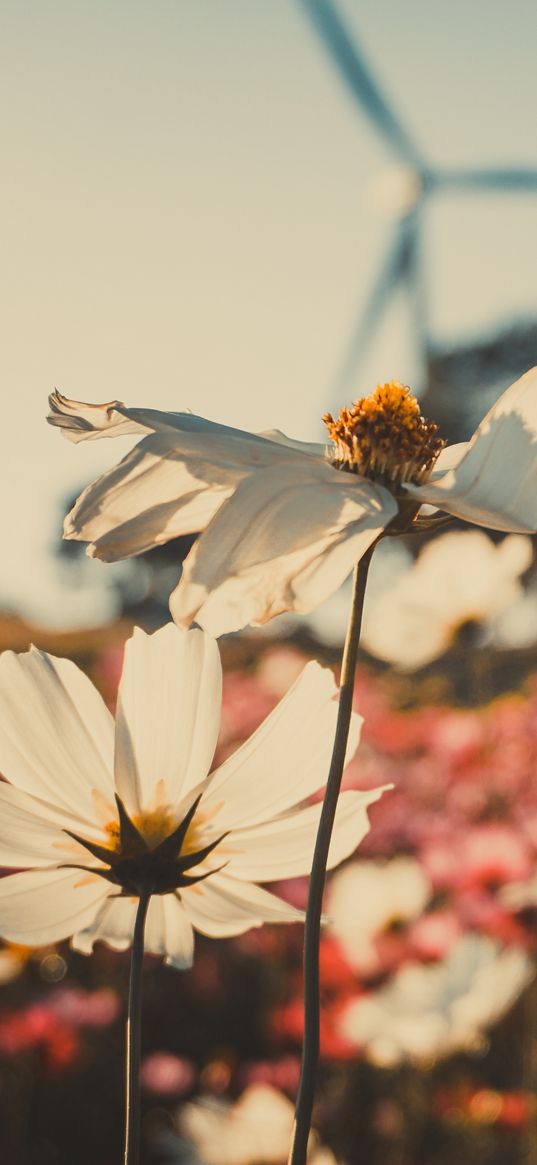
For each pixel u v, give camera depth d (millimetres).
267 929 979
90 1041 957
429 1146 759
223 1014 1005
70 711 342
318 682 348
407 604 1052
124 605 4992
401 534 325
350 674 303
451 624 1038
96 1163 889
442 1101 766
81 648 2303
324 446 370
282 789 341
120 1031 990
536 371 323
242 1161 711
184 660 341
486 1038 773
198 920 331
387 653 1069
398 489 324
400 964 815
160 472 313
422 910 878
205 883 337
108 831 332
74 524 310
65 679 344
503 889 819
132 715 336
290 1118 750
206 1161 710
